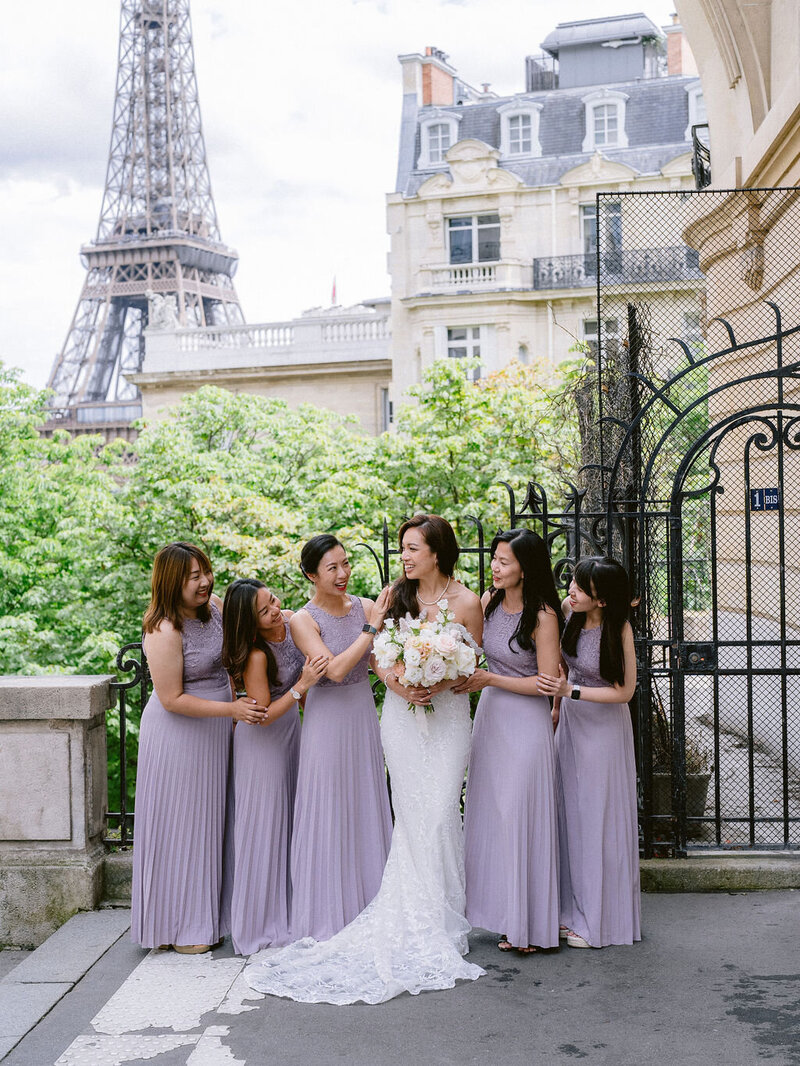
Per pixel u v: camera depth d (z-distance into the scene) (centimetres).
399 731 457
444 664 432
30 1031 391
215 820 464
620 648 445
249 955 455
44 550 1620
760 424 786
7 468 1709
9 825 520
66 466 1819
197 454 1720
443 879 450
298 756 482
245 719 447
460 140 3122
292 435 1873
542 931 443
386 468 1753
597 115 3114
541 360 1897
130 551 1681
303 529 1641
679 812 527
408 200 3069
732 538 835
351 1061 357
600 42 3656
